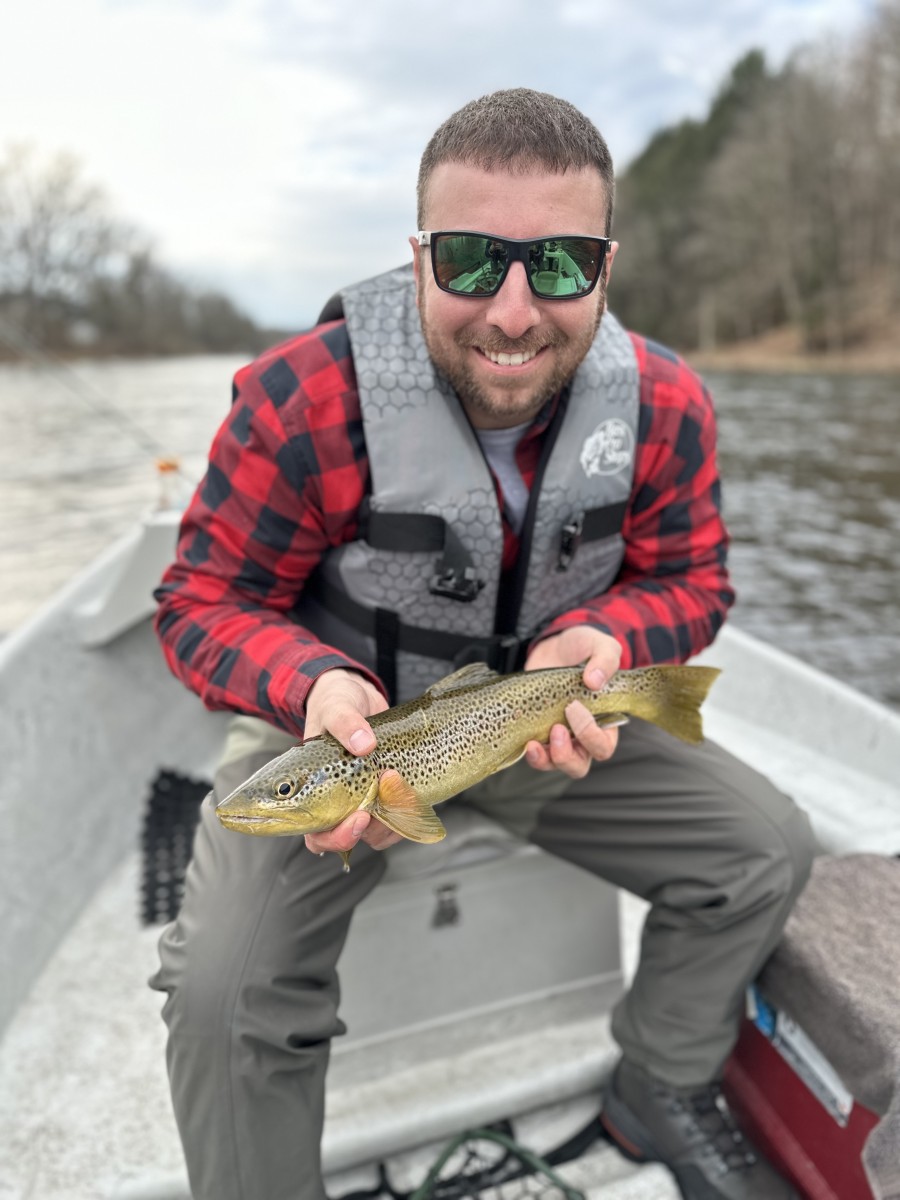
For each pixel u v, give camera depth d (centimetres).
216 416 1953
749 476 1556
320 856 158
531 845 192
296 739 176
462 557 171
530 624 187
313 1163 148
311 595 188
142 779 289
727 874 164
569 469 174
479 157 146
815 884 179
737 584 928
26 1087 193
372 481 169
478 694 154
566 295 151
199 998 142
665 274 5984
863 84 4803
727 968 165
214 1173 142
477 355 156
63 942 236
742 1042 178
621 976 211
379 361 167
